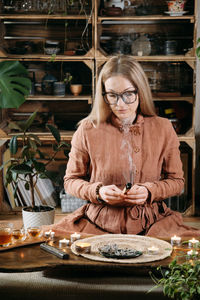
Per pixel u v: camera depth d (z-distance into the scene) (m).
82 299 1.69
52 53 4.19
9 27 4.43
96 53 4.04
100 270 1.82
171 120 4.20
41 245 1.87
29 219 3.21
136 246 1.90
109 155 2.32
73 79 4.44
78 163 2.40
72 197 4.09
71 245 1.89
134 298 1.68
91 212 2.31
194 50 4.02
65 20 4.42
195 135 4.52
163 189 2.25
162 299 1.68
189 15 4.02
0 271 1.66
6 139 4.08
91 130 2.36
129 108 2.26
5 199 4.27
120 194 2.10
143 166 2.32
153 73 4.43
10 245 1.86
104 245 1.90
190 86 4.38
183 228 2.25
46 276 1.81
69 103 4.56
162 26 4.42
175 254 1.80
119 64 2.25
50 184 4.25
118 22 4.41
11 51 4.17
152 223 2.27
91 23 4.35
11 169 3.12
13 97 3.18
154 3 4.34
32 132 4.21
